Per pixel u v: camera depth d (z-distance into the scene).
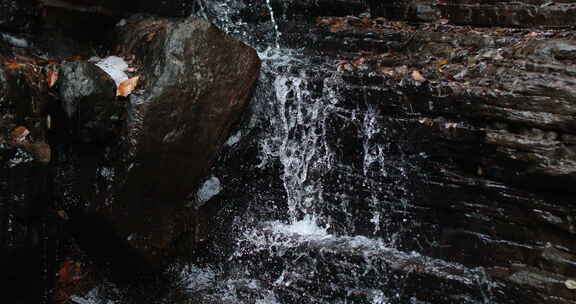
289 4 5.68
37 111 3.50
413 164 4.11
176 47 3.85
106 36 4.61
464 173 3.93
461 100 3.87
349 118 4.35
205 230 4.50
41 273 3.75
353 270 4.02
